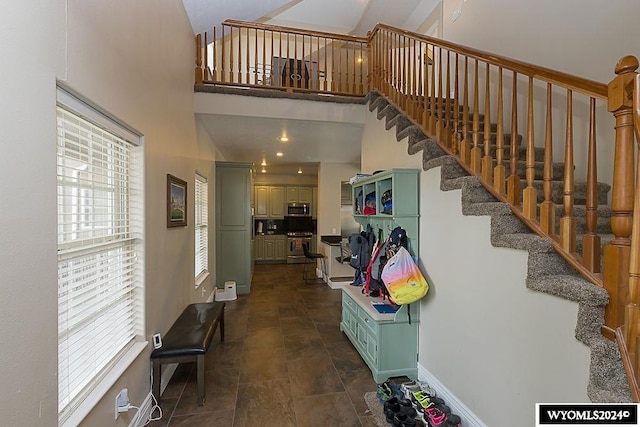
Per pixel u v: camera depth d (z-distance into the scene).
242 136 4.44
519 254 1.47
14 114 0.90
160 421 1.95
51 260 1.07
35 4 0.99
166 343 2.14
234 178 5.20
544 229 1.47
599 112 2.14
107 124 1.50
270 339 3.29
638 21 1.91
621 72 1.06
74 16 1.19
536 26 2.66
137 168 1.90
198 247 3.92
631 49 1.95
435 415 1.84
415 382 2.28
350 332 3.15
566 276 1.32
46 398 1.04
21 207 0.94
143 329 1.94
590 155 1.26
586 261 1.26
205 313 2.77
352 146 5.04
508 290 1.54
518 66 1.62
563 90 2.43
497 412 1.60
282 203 8.78
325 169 6.39
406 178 2.47
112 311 1.67
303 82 3.84
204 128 4.00
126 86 1.66
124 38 1.63
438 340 2.18
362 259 3.26
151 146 2.05
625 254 1.08
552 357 1.29
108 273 1.61
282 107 3.62
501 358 1.58
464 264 1.89
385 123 3.23
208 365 2.70
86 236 1.47
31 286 0.98
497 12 3.12
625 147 1.07
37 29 1.00
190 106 3.22
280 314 4.15
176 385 2.38
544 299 1.33
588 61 2.21
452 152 2.25
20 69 0.93
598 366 1.05
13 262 0.91
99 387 1.43
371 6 5.35
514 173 1.68
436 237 2.22
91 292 1.47
